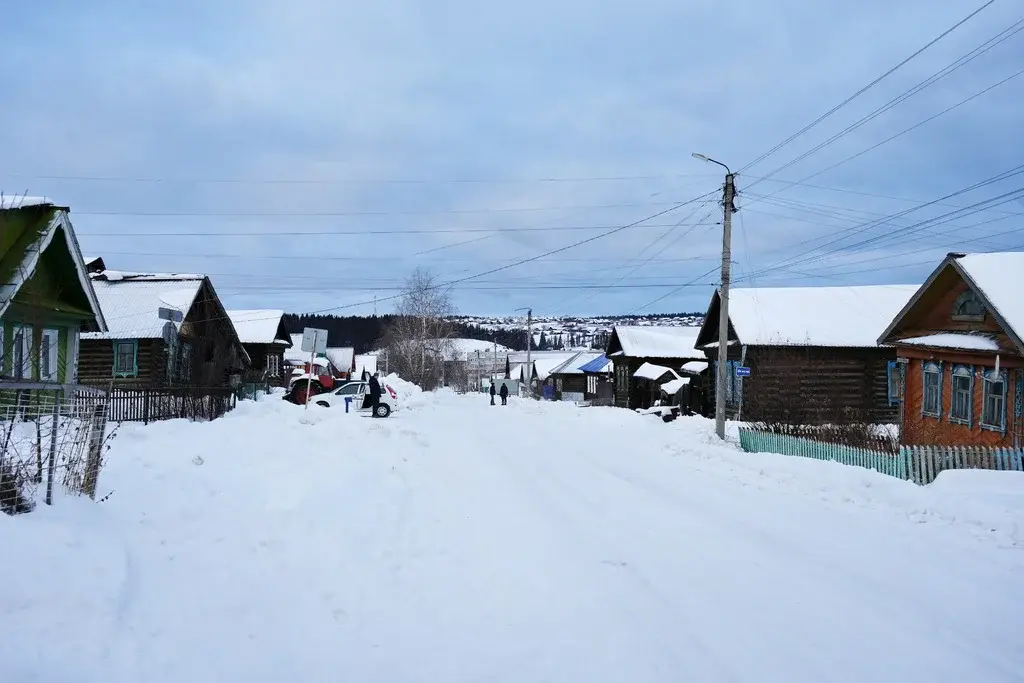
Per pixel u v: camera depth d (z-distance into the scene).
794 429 21.27
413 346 71.06
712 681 5.13
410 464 15.27
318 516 9.17
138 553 6.42
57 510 6.18
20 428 6.50
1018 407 18.20
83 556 5.54
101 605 5.11
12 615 4.57
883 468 15.38
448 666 5.32
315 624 5.98
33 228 16.05
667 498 12.37
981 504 11.05
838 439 19.64
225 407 22.16
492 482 13.62
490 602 6.76
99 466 7.57
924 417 22.91
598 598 6.91
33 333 18.91
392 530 9.23
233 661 5.11
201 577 6.43
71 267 19.05
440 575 7.53
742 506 11.73
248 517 8.38
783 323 32.97
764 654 5.62
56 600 4.88
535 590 7.13
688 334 49.09
